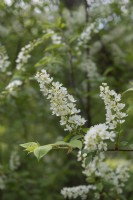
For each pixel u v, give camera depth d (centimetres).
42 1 565
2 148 771
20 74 436
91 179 364
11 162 558
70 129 258
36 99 690
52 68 466
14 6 547
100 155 350
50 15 585
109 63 664
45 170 787
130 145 255
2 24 616
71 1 696
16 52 573
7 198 676
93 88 655
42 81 256
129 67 691
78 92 535
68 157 809
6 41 588
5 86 470
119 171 370
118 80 659
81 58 565
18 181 563
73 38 478
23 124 733
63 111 256
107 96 252
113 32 682
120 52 654
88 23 557
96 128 226
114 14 609
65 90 256
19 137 776
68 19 598
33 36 576
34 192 632
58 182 722
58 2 601
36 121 765
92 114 692
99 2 601
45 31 499
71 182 730
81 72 664
